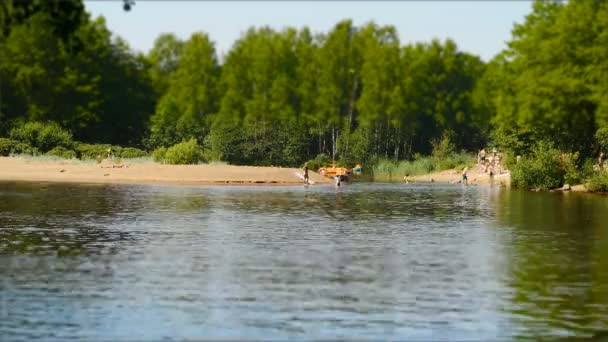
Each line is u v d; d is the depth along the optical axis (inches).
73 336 1079.0
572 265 1722.4
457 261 1775.3
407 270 1642.5
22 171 5900.6
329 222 2677.2
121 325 1141.7
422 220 2792.8
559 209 3351.4
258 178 5895.7
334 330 1124.5
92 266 1656.0
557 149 5757.9
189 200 3700.8
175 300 1315.2
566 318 1206.9
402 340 1075.3
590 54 5693.9
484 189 5255.9
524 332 1120.8
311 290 1413.6
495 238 2230.6
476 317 1211.9
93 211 2999.5
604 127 5364.2
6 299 1309.1
